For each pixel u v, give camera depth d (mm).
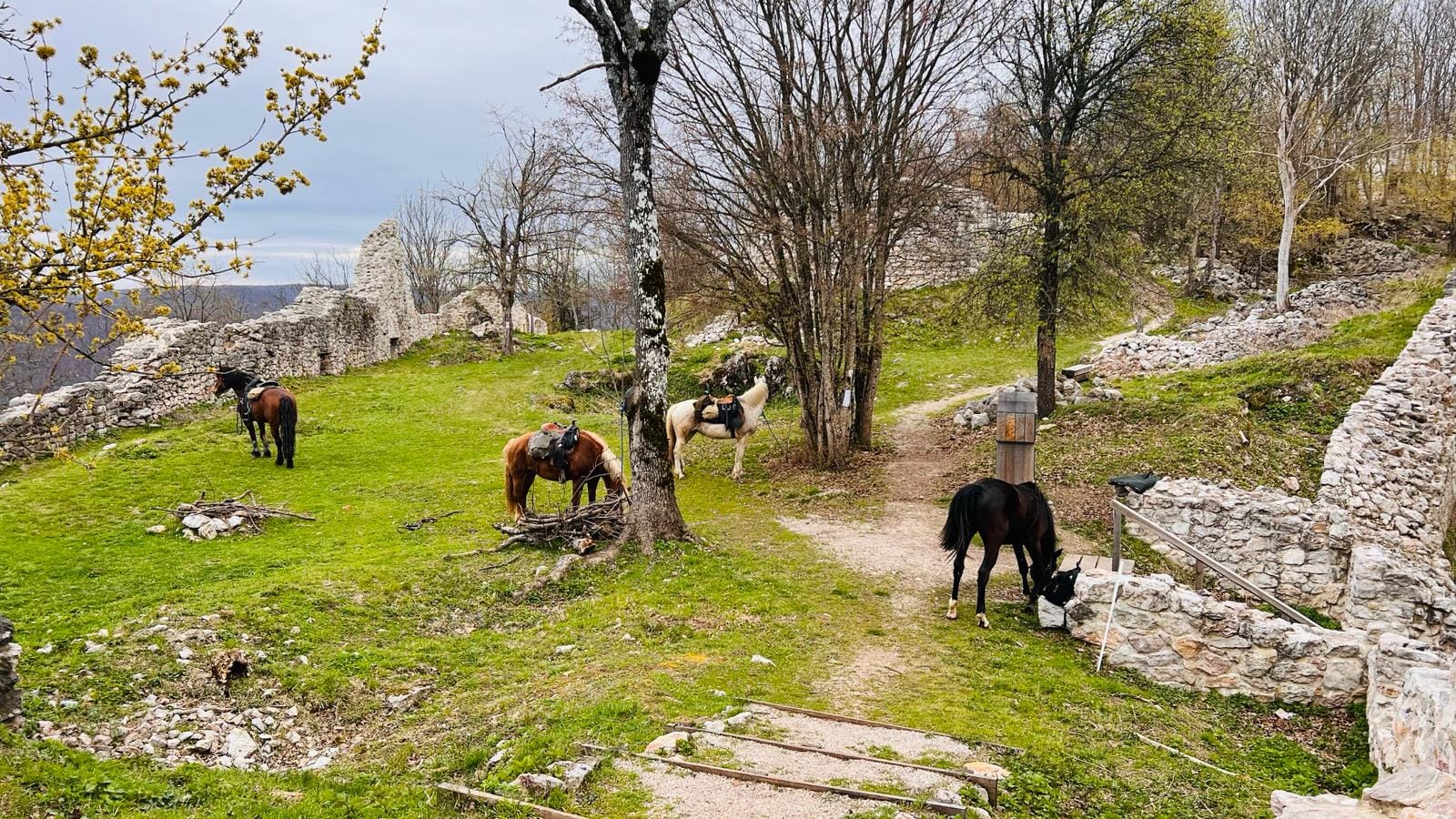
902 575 13391
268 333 26438
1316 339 25109
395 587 11406
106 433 19672
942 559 14273
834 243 19438
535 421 25703
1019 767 6855
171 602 10164
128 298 6730
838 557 14312
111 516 14242
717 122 19406
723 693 8289
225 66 6250
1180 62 20078
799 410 28031
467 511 15961
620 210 19297
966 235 23953
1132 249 22797
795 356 21031
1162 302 26297
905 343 36812
